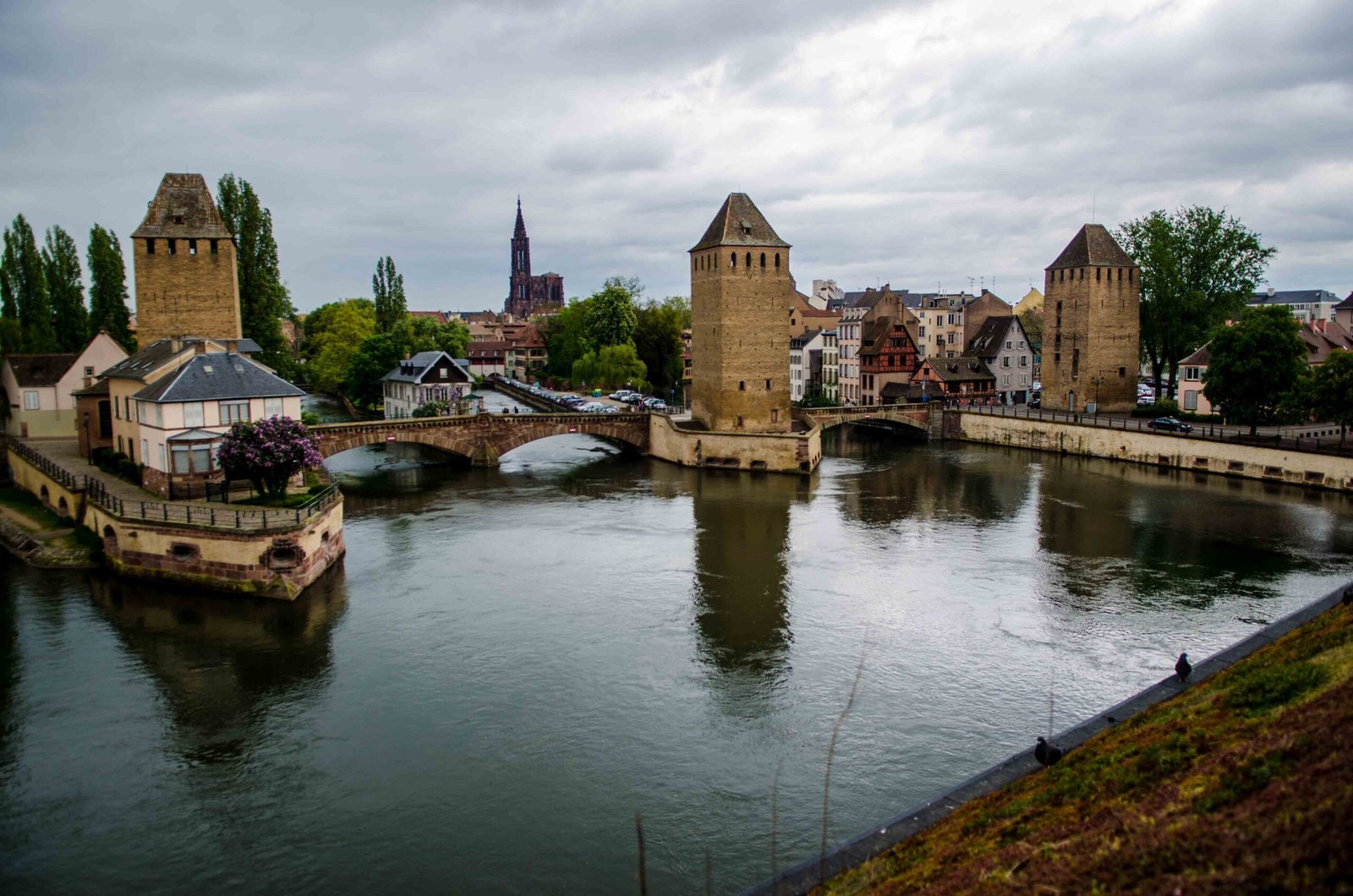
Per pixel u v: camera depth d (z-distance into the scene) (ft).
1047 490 254.68
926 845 69.62
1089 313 353.51
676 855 88.43
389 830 92.99
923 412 382.42
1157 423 303.68
